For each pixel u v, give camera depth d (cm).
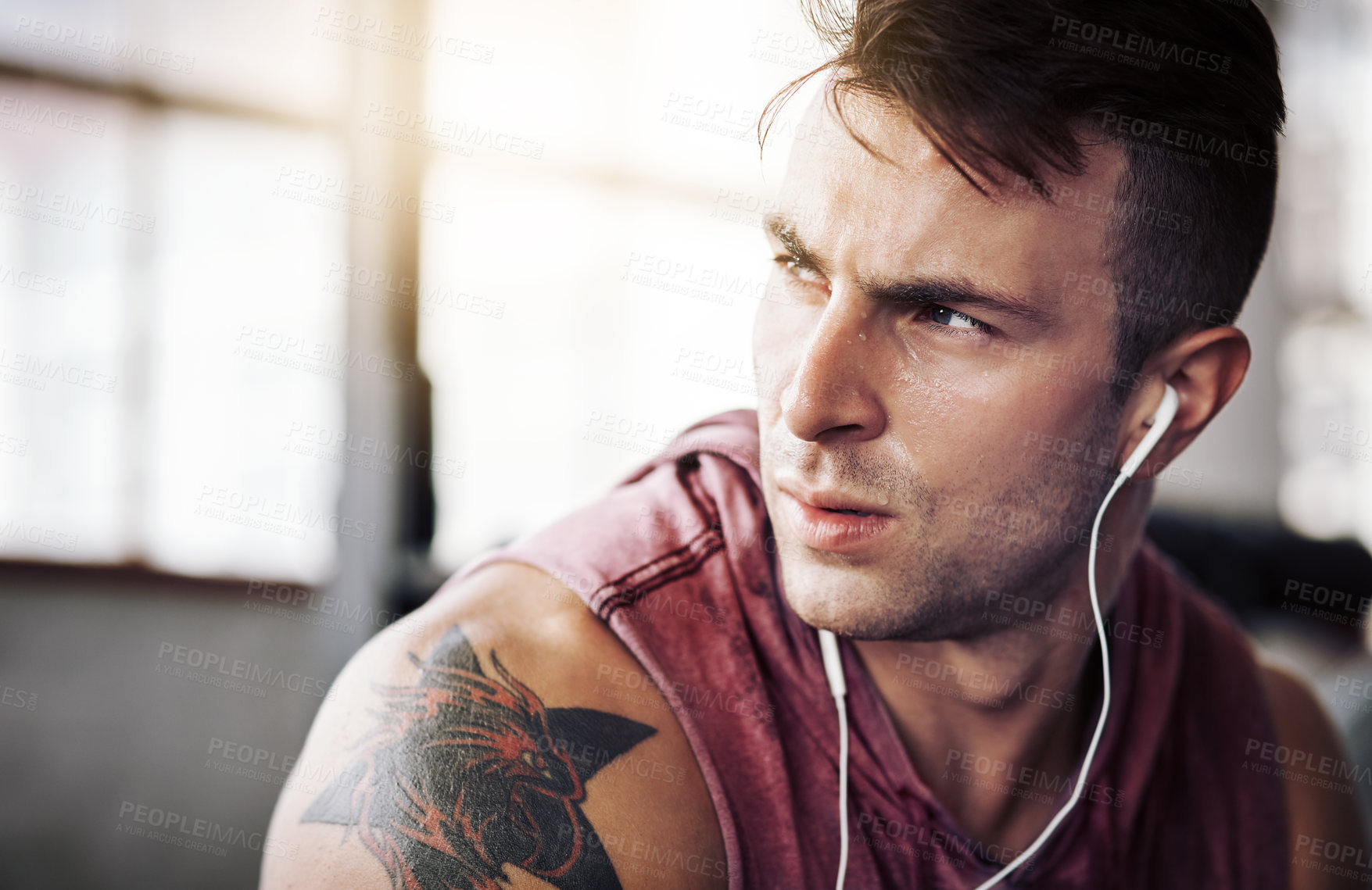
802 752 60
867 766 61
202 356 343
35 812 218
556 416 371
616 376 374
